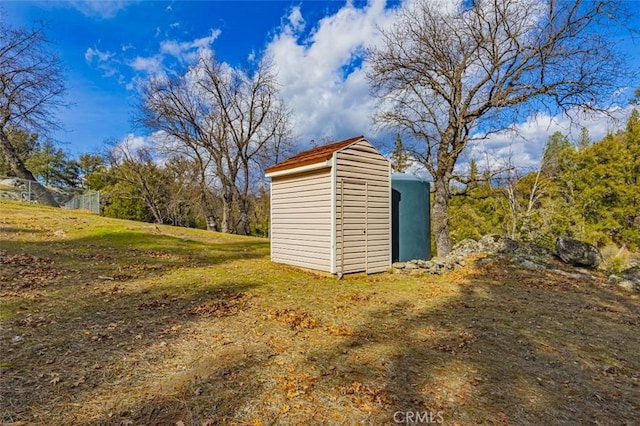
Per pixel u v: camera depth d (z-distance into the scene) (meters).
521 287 7.04
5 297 4.77
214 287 6.19
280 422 2.39
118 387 2.74
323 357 3.49
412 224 9.36
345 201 7.54
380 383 3.00
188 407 2.51
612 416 2.64
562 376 3.27
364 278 7.55
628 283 7.31
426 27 12.16
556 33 10.19
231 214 24.75
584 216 22.55
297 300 5.59
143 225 14.84
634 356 3.80
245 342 3.78
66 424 2.25
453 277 7.84
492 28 11.32
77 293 5.24
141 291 5.64
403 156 14.70
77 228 11.47
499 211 22.47
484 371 3.30
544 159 20.12
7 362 3.01
